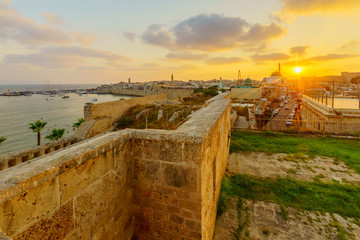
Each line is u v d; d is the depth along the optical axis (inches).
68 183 82.8
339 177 308.2
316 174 319.3
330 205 235.8
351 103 896.9
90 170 94.3
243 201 246.7
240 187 278.5
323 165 354.3
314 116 847.7
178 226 120.5
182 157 115.0
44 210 73.4
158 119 996.6
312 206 234.4
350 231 195.0
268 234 192.7
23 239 66.4
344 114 639.1
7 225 61.7
